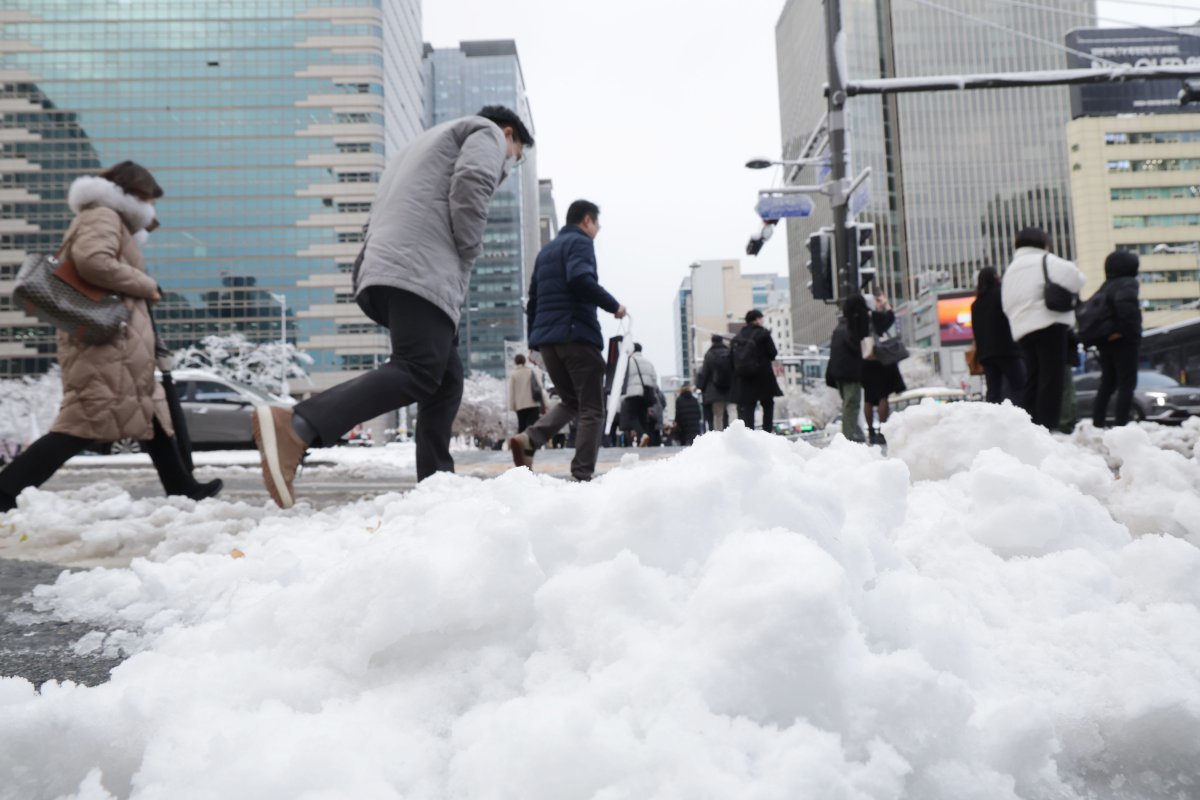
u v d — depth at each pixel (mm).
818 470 1829
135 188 3830
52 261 3508
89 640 1505
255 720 871
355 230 100750
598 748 730
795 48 93125
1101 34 71812
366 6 102312
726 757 734
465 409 72688
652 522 1110
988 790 785
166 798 737
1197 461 2186
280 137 101188
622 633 933
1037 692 992
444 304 3340
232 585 1719
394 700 928
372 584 1041
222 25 102312
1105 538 1652
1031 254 6160
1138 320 7234
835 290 11125
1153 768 909
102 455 10898
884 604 1024
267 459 2916
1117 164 87312
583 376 4430
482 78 159500
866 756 792
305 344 99625
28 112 100750
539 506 1208
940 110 113688
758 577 912
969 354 8945
